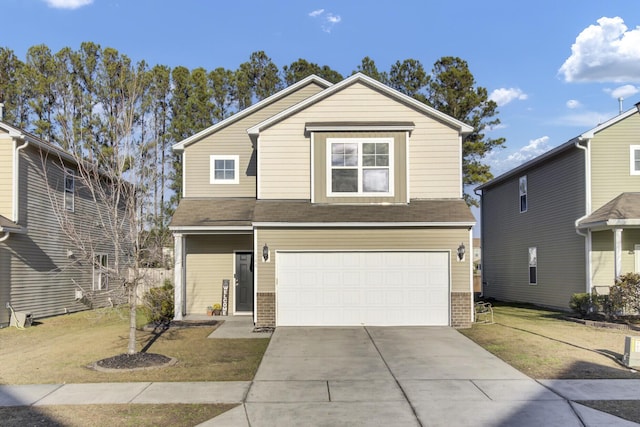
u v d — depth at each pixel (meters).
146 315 15.81
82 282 20.45
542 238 20.36
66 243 19.31
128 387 8.17
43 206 17.75
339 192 14.69
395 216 13.98
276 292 13.91
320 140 14.78
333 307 13.95
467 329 13.51
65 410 7.08
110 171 10.26
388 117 15.05
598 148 16.89
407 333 12.89
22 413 6.96
